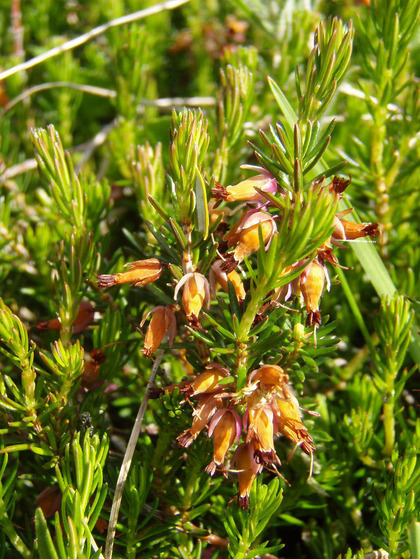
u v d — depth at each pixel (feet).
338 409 0.48
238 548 0.37
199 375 0.36
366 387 0.47
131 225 0.61
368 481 0.45
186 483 0.41
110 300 0.47
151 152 0.52
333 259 0.36
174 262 0.39
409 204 0.55
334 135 0.63
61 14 0.86
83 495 0.35
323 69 0.39
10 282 0.55
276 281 0.35
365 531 0.44
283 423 0.35
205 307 0.37
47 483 0.41
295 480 0.44
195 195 0.37
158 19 0.79
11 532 0.38
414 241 0.55
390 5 0.48
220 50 0.78
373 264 0.46
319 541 0.45
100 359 0.43
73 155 0.73
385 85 0.51
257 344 0.36
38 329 0.48
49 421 0.41
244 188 0.36
